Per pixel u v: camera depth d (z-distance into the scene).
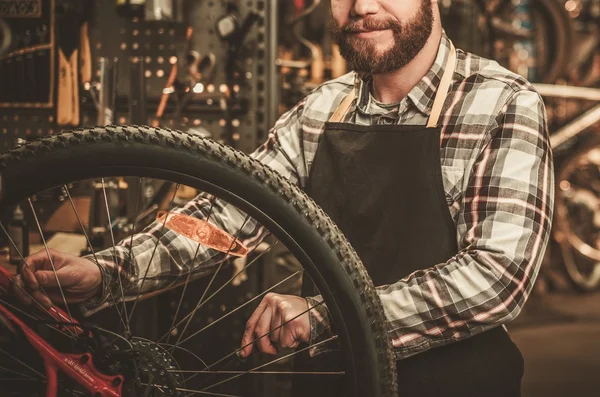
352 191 1.53
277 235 1.29
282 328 1.38
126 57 2.52
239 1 2.56
